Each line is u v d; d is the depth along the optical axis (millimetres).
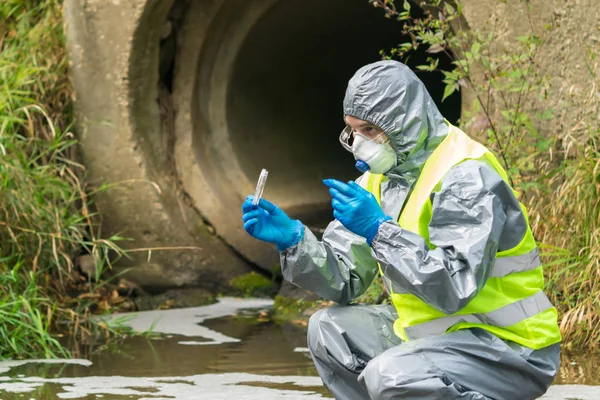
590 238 7344
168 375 6645
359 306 4891
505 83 7949
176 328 8617
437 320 4363
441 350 4219
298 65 12484
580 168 7398
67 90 10102
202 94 10672
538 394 4344
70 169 10047
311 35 12102
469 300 3949
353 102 4379
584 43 7688
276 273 10312
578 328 7156
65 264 9703
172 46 10391
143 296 9922
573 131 7699
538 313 4332
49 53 10117
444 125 4445
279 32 11375
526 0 7863
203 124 10688
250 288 10227
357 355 4781
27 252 8688
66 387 6258
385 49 13586
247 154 11258
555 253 7281
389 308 4922
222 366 6953
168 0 9750
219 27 10453
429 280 3961
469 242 3988
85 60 10016
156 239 10047
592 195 7312
